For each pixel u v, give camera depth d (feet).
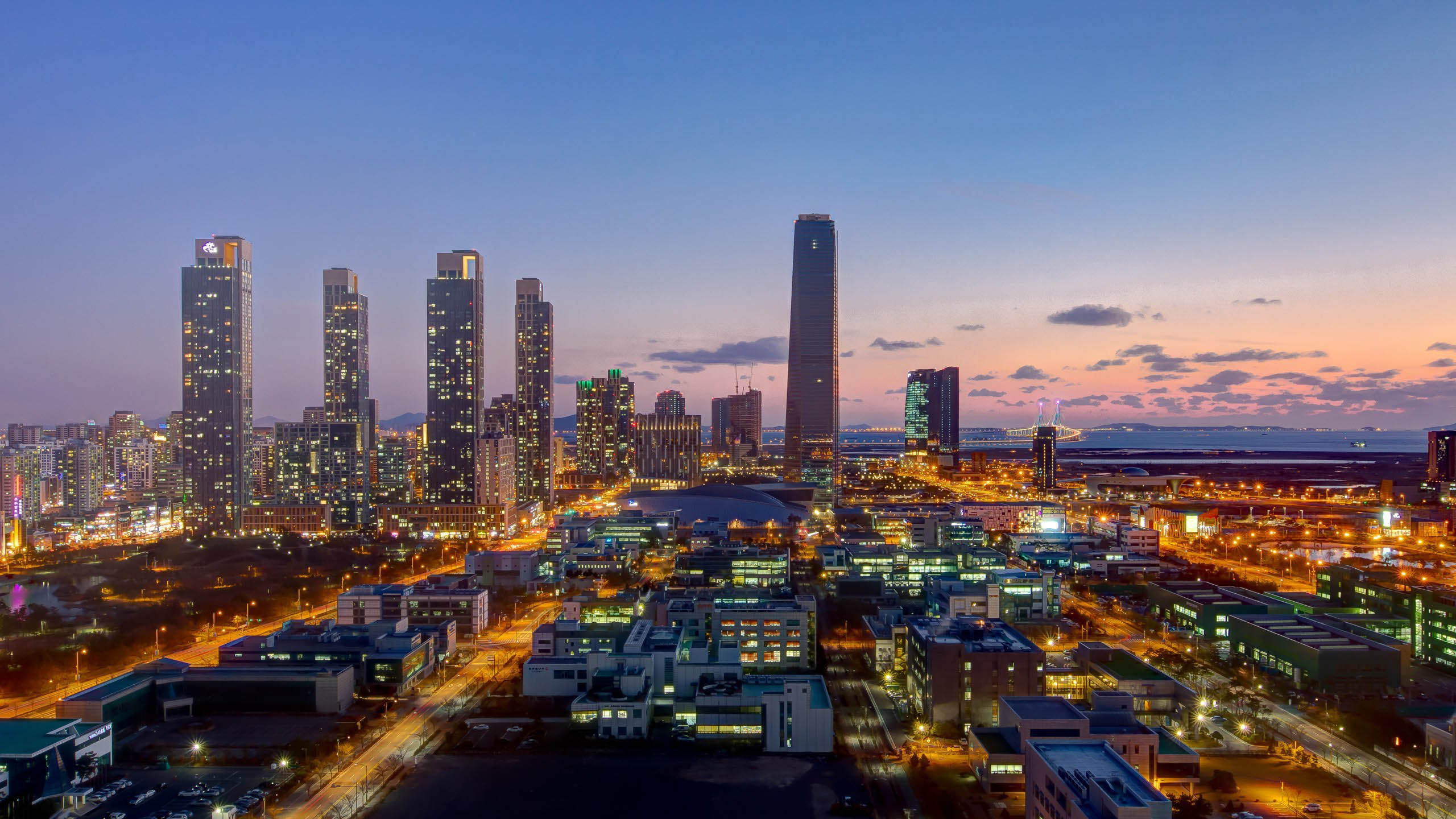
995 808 610.65
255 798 626.64
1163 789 634.84
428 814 607.37
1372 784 648.38
